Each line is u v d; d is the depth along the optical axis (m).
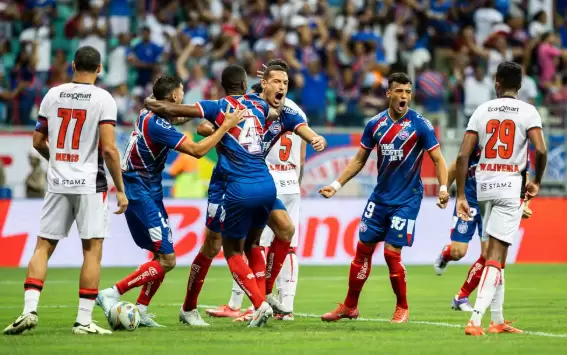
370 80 62.00
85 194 23.20
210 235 25.28
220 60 64.31
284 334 23.20
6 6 69.31
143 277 25.12
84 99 23.17
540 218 55.38
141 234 25.52
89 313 23.39
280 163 28.80
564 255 55.53
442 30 70.31
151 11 70.38
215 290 38.91
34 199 50.78
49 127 23.34
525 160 23.78
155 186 25.55
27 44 65.12
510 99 23.88
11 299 34.50
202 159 52.88
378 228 27.00
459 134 54.31
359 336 22.88
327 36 68.50
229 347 20.70
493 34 68.94
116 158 23.09
